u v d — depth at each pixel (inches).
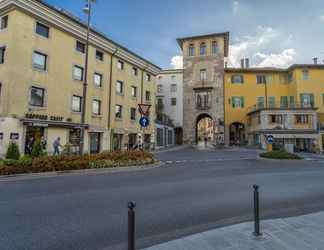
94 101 1063.6
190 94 1833.2
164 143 1716.3
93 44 1049.5
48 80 852.6
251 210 250.1
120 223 208.1
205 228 200.1
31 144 785.6
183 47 1889.8
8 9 772.0
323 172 536.4
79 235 183.8
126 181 406.3
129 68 1293.1
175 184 380.5
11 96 733.9
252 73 1787.6
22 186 360.2
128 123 1264.8
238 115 1753.2
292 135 1444.4
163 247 159.8
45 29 865.5
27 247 163.9
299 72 1657.2
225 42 1893.5
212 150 1384.1
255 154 1077.1
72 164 518.6
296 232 185.6
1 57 776.9
